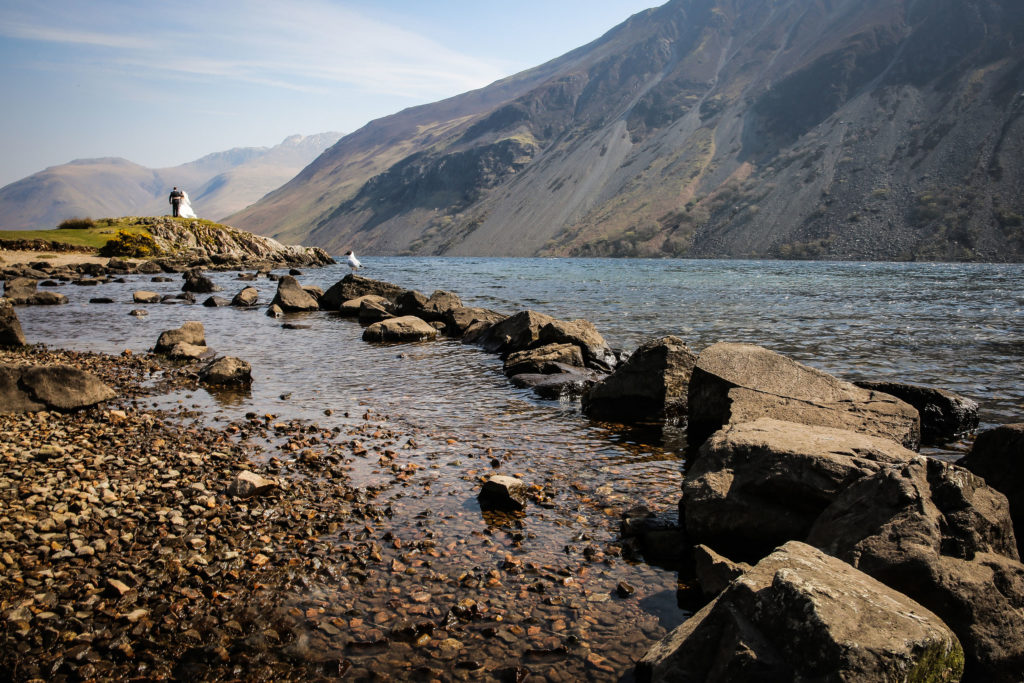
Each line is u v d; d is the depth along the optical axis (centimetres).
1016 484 764
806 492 725
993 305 4022
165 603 621
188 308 3722
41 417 1259
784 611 446
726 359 1301
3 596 612
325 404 1498
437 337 2616
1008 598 542
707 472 820
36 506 808
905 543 567
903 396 1327
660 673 487
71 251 7888
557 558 744
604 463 1093
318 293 3981
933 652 427
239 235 10575
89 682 507
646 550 771
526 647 573
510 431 1287
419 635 586
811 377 1231
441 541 776
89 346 2342
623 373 1447
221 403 1495
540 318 2195
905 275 7825
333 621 604
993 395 1616
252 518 823
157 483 923
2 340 2078
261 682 514
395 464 1057
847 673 395
